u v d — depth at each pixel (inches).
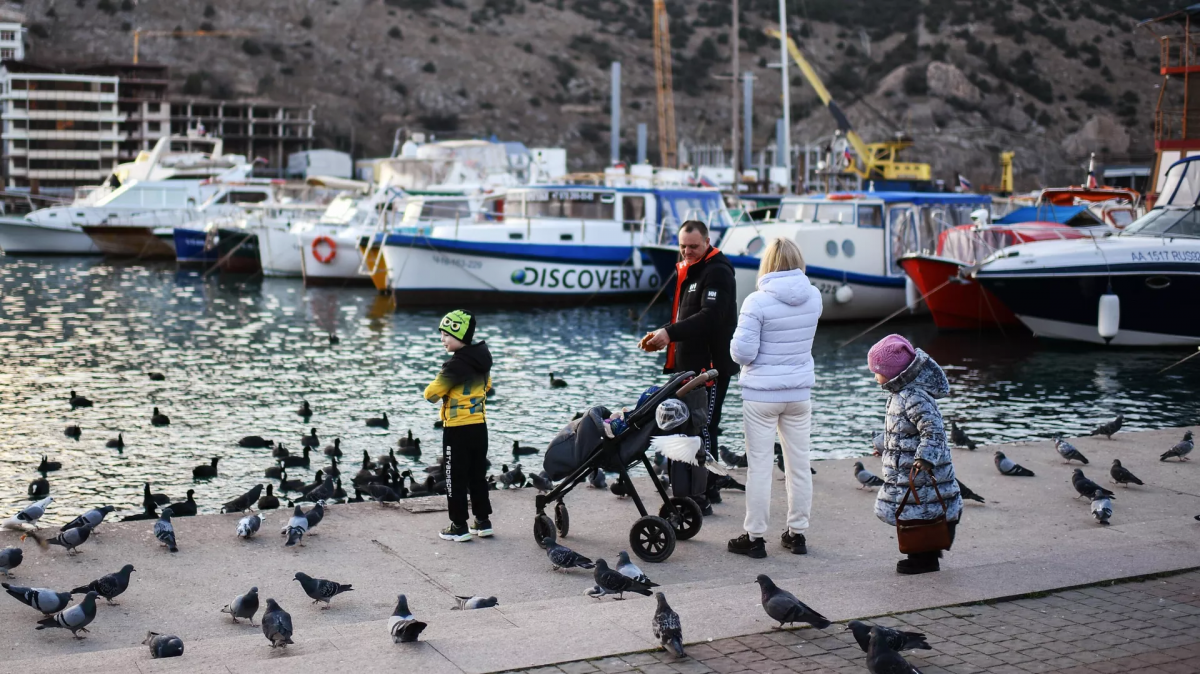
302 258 1893.5
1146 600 277.6
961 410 818.2
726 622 261.6
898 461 306.3
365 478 528.1
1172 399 863.7
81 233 2620.6
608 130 6855.3
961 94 6565.0
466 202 1786.4
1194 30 1551.4
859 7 7790.4
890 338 310.7
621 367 1046.4
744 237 1379.2
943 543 302.8
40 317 1428.4
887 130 6338.6
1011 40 7086.6
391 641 252.2
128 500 562.6
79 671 236.8
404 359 1099.9
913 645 229.1
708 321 381.1
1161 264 1098.7
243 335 1277.1
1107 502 393.1
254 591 296.4
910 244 1402.6
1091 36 7229.3
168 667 237.8
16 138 4810.5
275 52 6973.4
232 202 2632.9
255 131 6053.2
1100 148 6023.6
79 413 800.3
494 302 1561.3
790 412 351.9
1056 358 1091.3
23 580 330.6
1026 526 388.5
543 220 1574.8
